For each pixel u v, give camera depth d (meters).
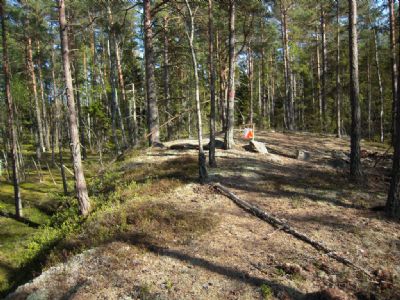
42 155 35.00
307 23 30.72
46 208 17.72
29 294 6.72
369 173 14.33
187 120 30.48
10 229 15.13
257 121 37.81
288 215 9.30
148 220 8.82
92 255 7.61
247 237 8.06
